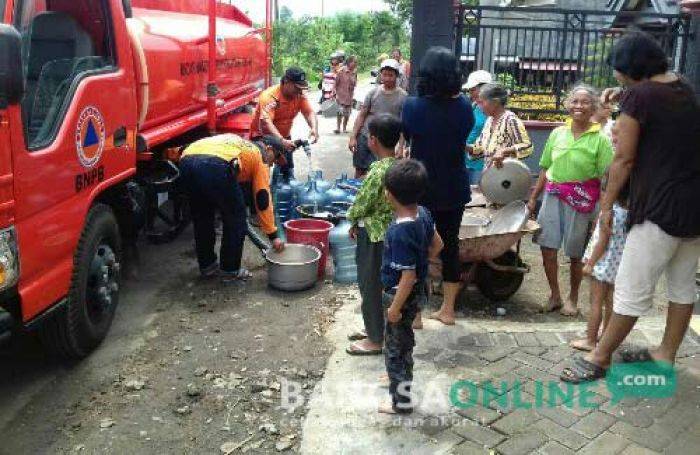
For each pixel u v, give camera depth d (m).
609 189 3.81
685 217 3.55
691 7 7.39
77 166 4.07
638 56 3.59
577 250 5.16
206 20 7.42
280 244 5.64
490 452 3.27
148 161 6.06
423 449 3.31
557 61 8.52
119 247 4.89
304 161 11.38
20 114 3.43
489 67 8.48
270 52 9.87
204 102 6.80
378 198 4.05
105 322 4.61
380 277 4.16
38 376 4.24
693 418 3.54
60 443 3.54
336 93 14.59
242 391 4.00
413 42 8.08
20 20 3.72
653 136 3.54
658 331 4.59
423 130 4.32
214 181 5.40
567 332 4.63
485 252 5.04
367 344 4.34
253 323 4.96
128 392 4.03
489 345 4.40
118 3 4.75
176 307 5.29
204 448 3.46
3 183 3.29
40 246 3.65
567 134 5.07
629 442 3.34
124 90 4.81
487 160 5.73
